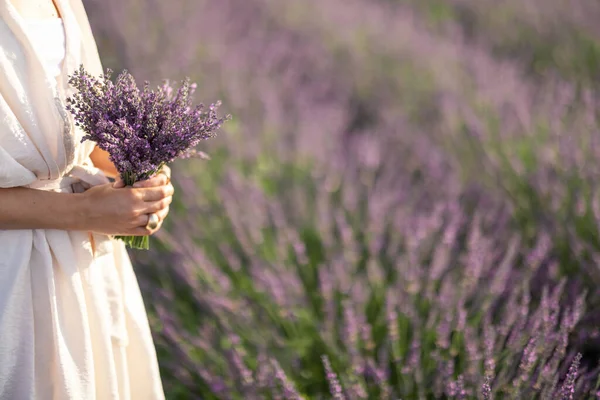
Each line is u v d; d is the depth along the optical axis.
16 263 1.75
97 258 1.97
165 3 6.16
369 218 3.70
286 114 5.18
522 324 2.58
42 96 1.75
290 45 6.56
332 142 4.68
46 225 1.78
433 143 5.00
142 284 3.47
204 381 2.91
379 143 4.86
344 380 2.59
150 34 5.81
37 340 1.81
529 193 3.98
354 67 6.38
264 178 4.28
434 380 2.63
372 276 3.14
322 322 3.07
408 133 5.11
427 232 3.48
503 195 4.04
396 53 6.50
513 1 7.22
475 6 7.68
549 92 4.96
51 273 1.79
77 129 1.89
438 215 3.62
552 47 6.48
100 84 1.80
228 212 3.58
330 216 3.81
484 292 2.99
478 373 2.45
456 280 3.22
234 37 6.40
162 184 1.92
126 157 1.81
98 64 2.05
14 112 1.72
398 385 2.69
